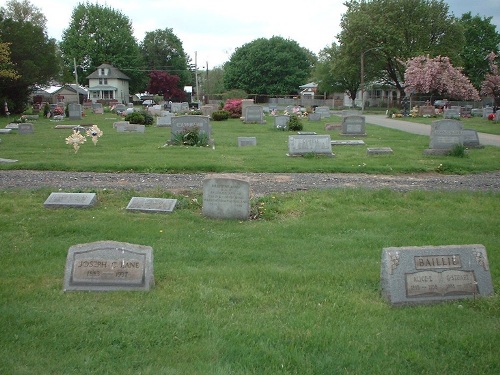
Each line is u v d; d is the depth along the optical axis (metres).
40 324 5.09
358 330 4.99
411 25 64.25
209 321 5.17
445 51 63.72
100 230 8.84
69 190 11.91
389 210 10.72
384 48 64.50
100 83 88.38
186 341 4.79
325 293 5.99
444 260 5.77
